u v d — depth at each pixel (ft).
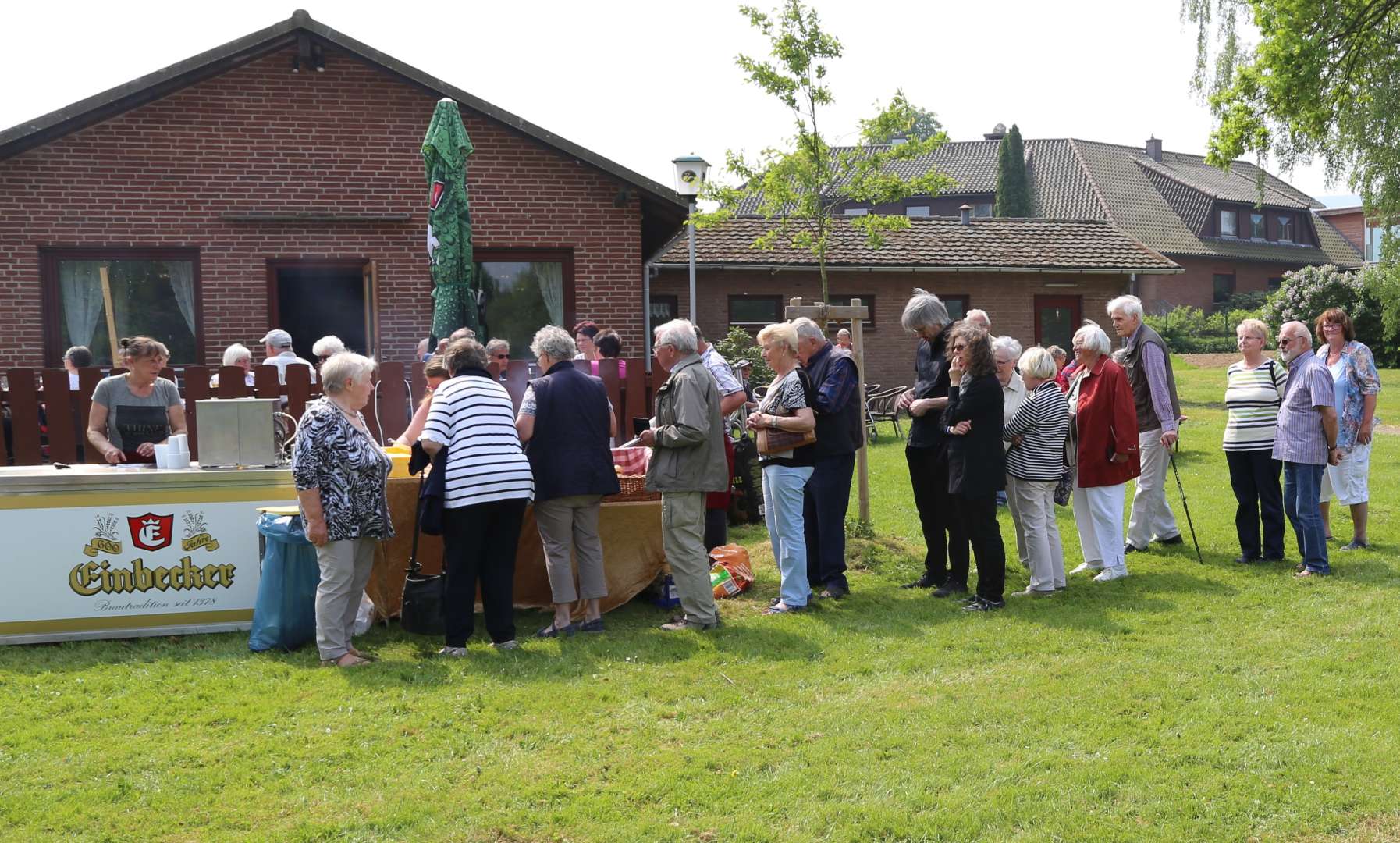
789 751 14.53
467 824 12.59
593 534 20.49
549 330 20.44
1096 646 18.80
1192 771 13.52
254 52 43.47
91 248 42.98
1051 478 22.30
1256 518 24.73
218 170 43.93
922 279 73.36
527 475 19.11
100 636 19.85
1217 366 101.65
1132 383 26.11
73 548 19.71
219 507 20.27
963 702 16.07
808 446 21.72
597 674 17.89
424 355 33.91
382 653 19.31
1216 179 163.53
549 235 46.83
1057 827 12.24
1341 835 12.00
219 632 20.36
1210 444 45.44
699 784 13.47
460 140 34.30
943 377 22.91
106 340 43.39
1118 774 13.46
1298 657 17.71
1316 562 23.12
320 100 44.70
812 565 24.36
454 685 17.33
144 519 19.95
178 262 44.06
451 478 18.69
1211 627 19.67
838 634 19.88
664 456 20.24
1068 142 156.97
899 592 23.24
